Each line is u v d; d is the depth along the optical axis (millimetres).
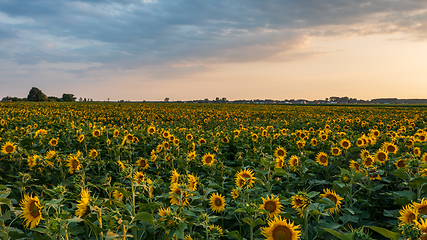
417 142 9391
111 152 9484
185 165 6949
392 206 5785
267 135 11938
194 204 4695
